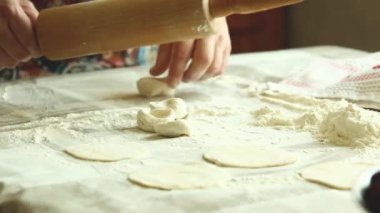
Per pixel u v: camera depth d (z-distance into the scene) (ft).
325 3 6.42
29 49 3.41
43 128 3.08
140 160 2.63
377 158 2.54
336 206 2.14
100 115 3.27
